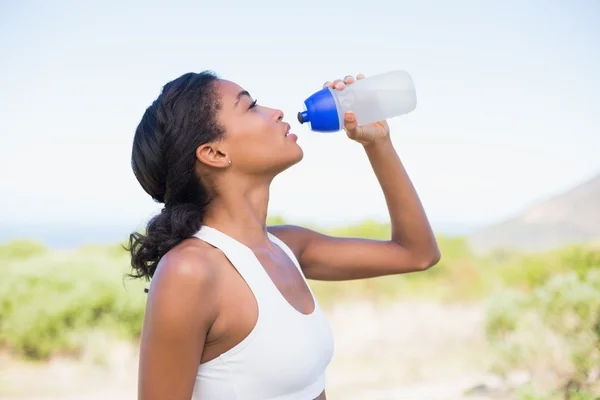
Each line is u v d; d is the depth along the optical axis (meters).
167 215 1.32
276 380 1.21
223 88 1.31
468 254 7.29
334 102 1.50
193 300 1.14
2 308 6.50
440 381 5.89
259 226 1.34
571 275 5.57
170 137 1.29
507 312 5.38
